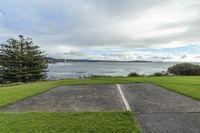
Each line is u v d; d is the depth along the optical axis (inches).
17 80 1177.4
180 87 407.2
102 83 521.7
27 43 1236.5
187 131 165.6
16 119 203.2
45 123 188.9
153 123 186.2
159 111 226.8
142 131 167.5
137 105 258.2
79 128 174.1
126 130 167.2
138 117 205.8
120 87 438.3
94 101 292.0
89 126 178.2
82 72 1982.0
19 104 284.8
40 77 1250.0
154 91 374.3
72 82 572.7
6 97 345.4
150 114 215.8
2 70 1170.6
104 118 200.7
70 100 305.0
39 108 256.5
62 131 168.2
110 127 174.6
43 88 456.1
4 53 1171.3
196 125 179.2
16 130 172.2
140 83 507.5
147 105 257.0
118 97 319.3
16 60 1173.7
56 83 564.1
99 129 170.7
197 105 251.0
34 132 167.3
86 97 326.6
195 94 321.1
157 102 273.7
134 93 355.3
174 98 300.8
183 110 229.1
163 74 896.3
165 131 166.4
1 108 261.3
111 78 692.1
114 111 228.8
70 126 179.5
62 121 193.9
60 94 366.3
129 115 209.3
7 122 193.6
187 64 976.3
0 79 1172.5
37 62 1219.9
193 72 924.6
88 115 212.8
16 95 365.7
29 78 1212.5
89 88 436.8
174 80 564.4
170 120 194.1
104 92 374.3
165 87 415.5
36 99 322.0
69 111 235.9
